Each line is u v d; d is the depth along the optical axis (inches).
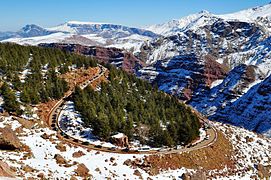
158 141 4389.8
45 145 3499.0
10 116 4050.2
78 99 5088.6
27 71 6092.5
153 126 4581.7
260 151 5516.7
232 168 4525.1
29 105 4751.5
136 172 3472.0
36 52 7022.6
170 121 5000.0
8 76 5438.0
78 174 2925.7
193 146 4613.7
